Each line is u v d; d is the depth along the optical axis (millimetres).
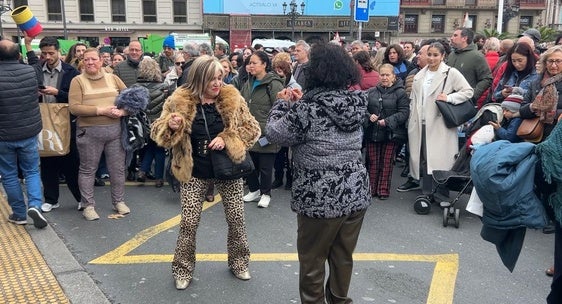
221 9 35250
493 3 38531
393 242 4629
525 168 2607
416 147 5836
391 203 5883
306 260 2924
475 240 4691
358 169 2848
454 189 5145
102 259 4164
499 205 2660
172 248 4418
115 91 5117
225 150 3465
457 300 3545
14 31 32125
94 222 5074
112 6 34000
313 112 2695
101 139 5027
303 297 3002
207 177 3539
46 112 5008
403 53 7441
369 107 5824
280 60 5641
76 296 3475
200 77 3416
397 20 37594
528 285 3789
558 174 2488
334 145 2740
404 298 3559
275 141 2787
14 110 4461
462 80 5531
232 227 3709
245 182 6645
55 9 33062
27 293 3504
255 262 4133
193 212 3564
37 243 4422
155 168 6523
